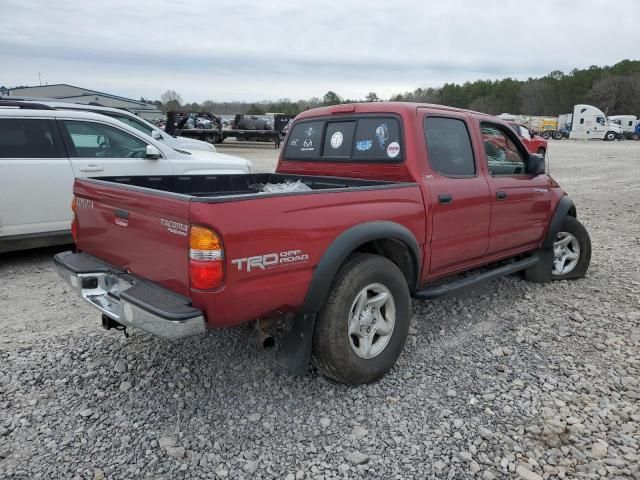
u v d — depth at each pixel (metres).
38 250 6.77
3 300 4.86
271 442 2.77
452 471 2.56
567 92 103.38
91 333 4.09
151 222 2.84
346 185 4.11
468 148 4.26
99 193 3.33
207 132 30.22
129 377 3.40
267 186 4.26
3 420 2.91
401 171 3.84
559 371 3.57
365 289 3.23
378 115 4.03
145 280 2.99
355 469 2.57
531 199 4.83
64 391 3.23
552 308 4.77
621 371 3.58
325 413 3.04
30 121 5.91
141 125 9.67
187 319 2.55
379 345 3.40
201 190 4.39
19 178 5.76
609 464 2.63
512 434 2.86
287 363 3.11
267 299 2.78
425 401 3.18
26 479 2.46
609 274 5.89
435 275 3.99
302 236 2.88
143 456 2.64
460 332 4.20
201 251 2.53
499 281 5.50
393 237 3.37
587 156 29.09
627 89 93.06
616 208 10.96
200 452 2.68
